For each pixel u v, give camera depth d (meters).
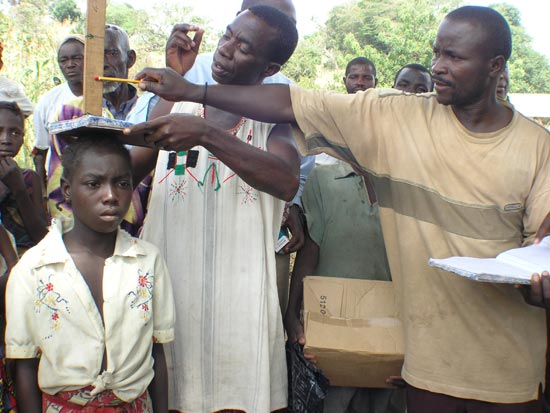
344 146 2.38
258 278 2.35
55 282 1.94
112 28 3.73
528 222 2.21
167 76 2.17
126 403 2.02
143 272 2.08
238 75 2.32
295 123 2.34
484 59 2.09
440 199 2.25
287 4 3.38
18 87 2.73
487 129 2.21
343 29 35.88
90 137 1.99
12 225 2.64
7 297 1.97
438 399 2.32
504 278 1.90
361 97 2.34
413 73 4.30
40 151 3.93
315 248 3.08
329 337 2.51
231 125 2.40
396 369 2.51
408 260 2.33
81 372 1.93
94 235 2.03
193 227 2.34
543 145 2.19
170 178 2.38
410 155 2.28
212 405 2.36
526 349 2.27
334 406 2.90
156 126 1.99
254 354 2.34
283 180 2.19
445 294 2.27
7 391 2.20
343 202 3.04
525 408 2.31
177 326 2.35
